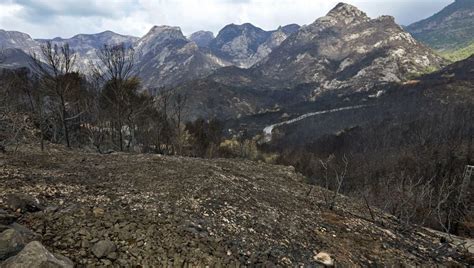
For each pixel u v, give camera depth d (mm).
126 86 26703
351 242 10336
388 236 11648
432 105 112188
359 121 117312
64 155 14578
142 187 10523
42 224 7184
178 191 10562
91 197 9078
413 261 9977
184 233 8023
